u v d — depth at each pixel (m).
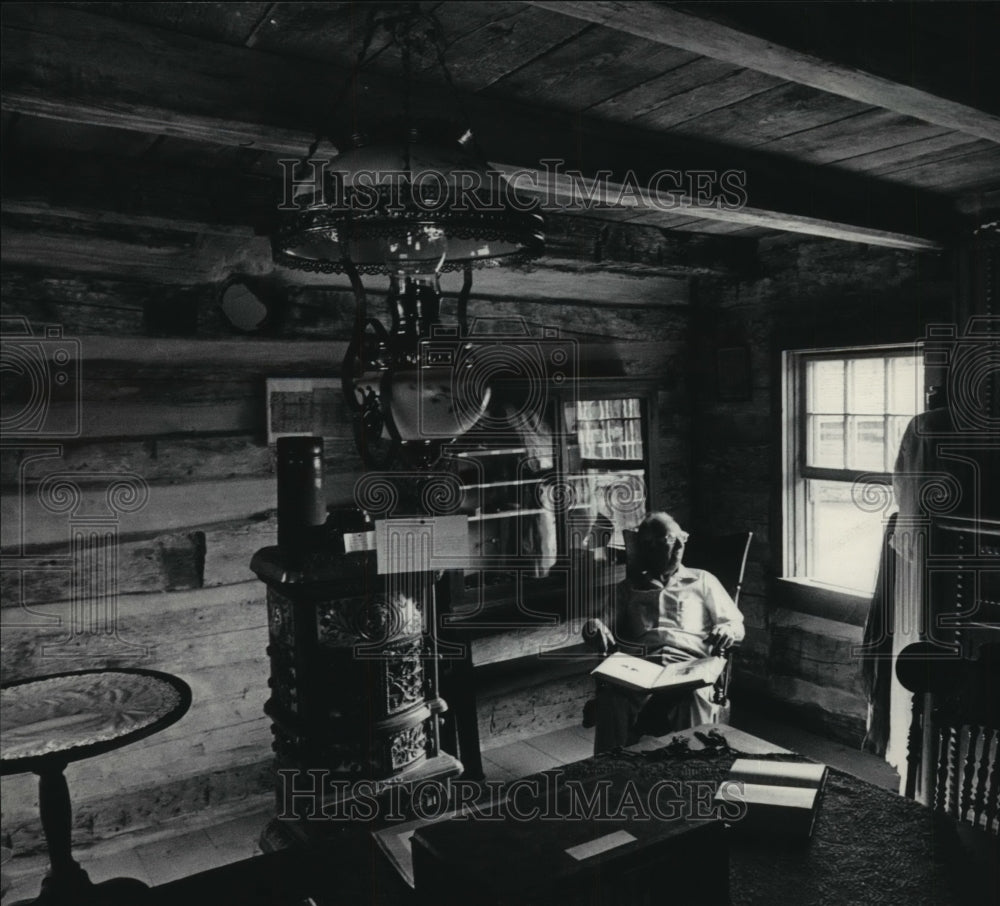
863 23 1.71
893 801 2.06
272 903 1.70
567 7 1.44
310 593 2.82
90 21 1.74
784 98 2.35
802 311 4.55
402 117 1.72
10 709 2.37
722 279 5.03
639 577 4.07
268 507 3.86
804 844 1.86
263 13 1.76
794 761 2.26
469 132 1.73
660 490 5.12
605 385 4.84
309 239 1.79
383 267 2.09
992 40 1.95
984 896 1.66
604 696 3.67
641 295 5.00
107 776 3.49
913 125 2.60
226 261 3.59
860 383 4.38
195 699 3.70
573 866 1.37
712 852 1.51
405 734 3.09
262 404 3.83
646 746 2.44
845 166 3.05
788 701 4.71
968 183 3.29
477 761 3.98
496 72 2.14
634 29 1.53
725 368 5.01
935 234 3.49
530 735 4.68
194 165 2.89
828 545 4.62
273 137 2.00
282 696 3.04
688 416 5.27
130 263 3.44
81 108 1.76
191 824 3.68
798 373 4.67
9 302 3.27
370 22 1.75
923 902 1.64
